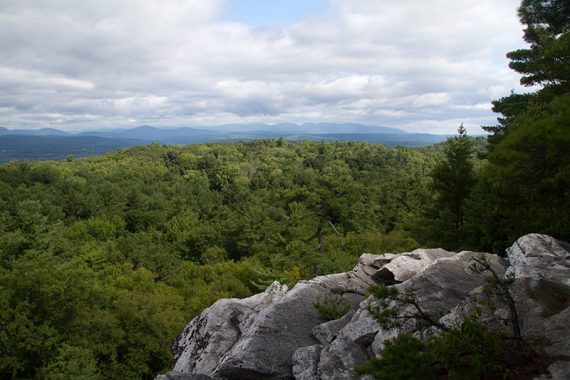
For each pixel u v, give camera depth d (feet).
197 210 270.26
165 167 475.31
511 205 49.29
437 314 24.72
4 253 141.08
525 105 58.39
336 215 130.82
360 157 438.81
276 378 25.46
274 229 161.79
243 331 32.17
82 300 88.53
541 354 17.17
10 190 257.55
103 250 164.86
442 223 69.67
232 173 412.98
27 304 78.13
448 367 16.22
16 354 75.46
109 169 437.17
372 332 25.39
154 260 155.94
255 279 127.34
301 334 29.30
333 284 36.65
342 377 21.93
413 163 404.77
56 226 165.17
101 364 81.05
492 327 19.67
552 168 20.89
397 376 15.49
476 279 29.94
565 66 29.99
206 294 112.98
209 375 26.63
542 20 43.78
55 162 486.79
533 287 22.25
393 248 113.70
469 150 75.92
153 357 86.84
